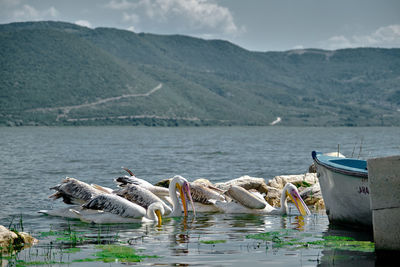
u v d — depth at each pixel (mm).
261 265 9375
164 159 44781
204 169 34625
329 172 13328
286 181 21906
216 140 98812
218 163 40125
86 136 122312
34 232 12836
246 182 19984
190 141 93000
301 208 15984
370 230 12664
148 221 14492
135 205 14391
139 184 16953
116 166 36750
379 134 158250
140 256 10031
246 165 38062
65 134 140750
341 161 14586
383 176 9641
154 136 126062
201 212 16734
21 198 19453
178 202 15961
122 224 14156
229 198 18016
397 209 9547
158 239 11961
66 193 15414
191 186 17016
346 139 107375
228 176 29891
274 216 15766
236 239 11945
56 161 41312
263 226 13859
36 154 51062
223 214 16266
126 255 10062
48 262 9633
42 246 11078
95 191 15344
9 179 26656
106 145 74375
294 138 114375
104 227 13680
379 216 9742
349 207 12938
